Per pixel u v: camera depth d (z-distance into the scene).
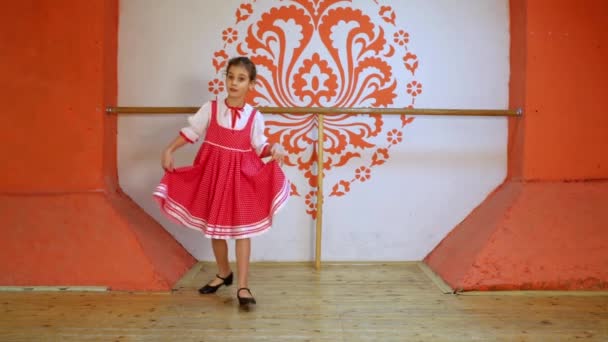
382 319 1.82
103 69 2.42
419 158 2.67
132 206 2.55
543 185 2.47
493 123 2.66
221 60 2.62
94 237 2.23
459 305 1.98
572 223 2.31
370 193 2.67
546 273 2.15
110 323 1.74
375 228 2.67
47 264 2.15
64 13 2.39
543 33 2.47
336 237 2.67
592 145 2.50
